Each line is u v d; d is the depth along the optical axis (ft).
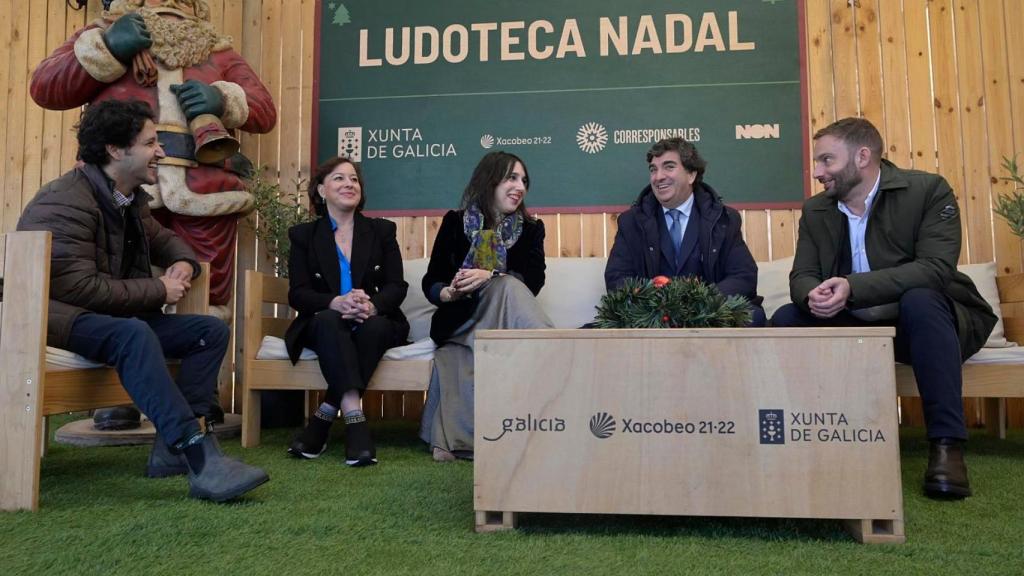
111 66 9.48
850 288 6.40
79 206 6.19
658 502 4.53
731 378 4.54
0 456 5.38
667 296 5.23
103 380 6.29
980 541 4.50
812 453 4.46
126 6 10.10
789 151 11.01
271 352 8.47
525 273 8.46
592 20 11.45
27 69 12.55
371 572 3.92
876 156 6.96
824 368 4.49
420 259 10.41
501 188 8.41
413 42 11.71
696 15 11.28
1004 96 10.82
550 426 4.67
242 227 11.63
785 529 4.80
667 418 4.57
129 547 4.37
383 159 11.62
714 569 3.98
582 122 11.34
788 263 9.92
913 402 10.66
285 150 11.82
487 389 4.75
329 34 11.85
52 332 5.82
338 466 7.17
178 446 5.57
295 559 4.16
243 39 12.00
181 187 9.71
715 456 4.51
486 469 4.72
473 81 11.57
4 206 12.38
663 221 8.54
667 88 11.24
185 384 6.81
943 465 5.69
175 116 9.80
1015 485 6.20
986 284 9.20
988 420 9.68
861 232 7.19
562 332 4.69
